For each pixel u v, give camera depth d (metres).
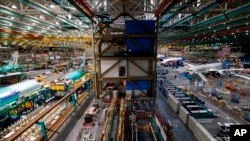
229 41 35.41
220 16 10.89
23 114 12.29
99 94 9.63
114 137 6.48
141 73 9.09
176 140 9.52
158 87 21.78
